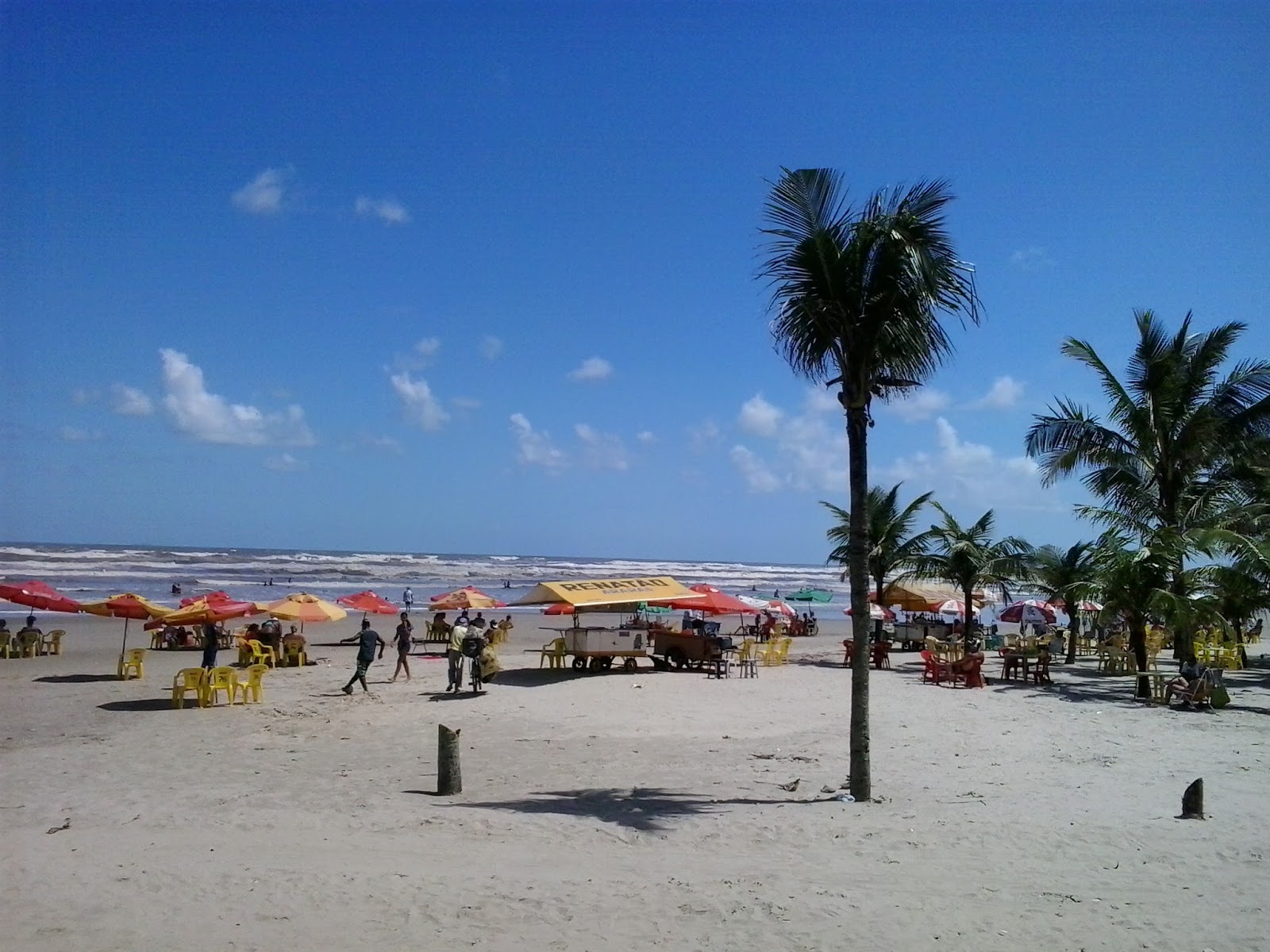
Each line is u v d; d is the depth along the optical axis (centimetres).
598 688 2203
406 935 630
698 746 1492
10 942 615
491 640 2655
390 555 16050
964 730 1622
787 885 736
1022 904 689
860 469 1103
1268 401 2267
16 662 2745
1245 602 2431
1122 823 938
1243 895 707
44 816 1033
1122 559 2105
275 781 1234
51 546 12750
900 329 1097
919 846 855
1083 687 2294
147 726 1714
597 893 718
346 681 2355
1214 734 1583
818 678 2442
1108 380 2395
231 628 4047
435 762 1366
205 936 629
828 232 1073
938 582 3778
